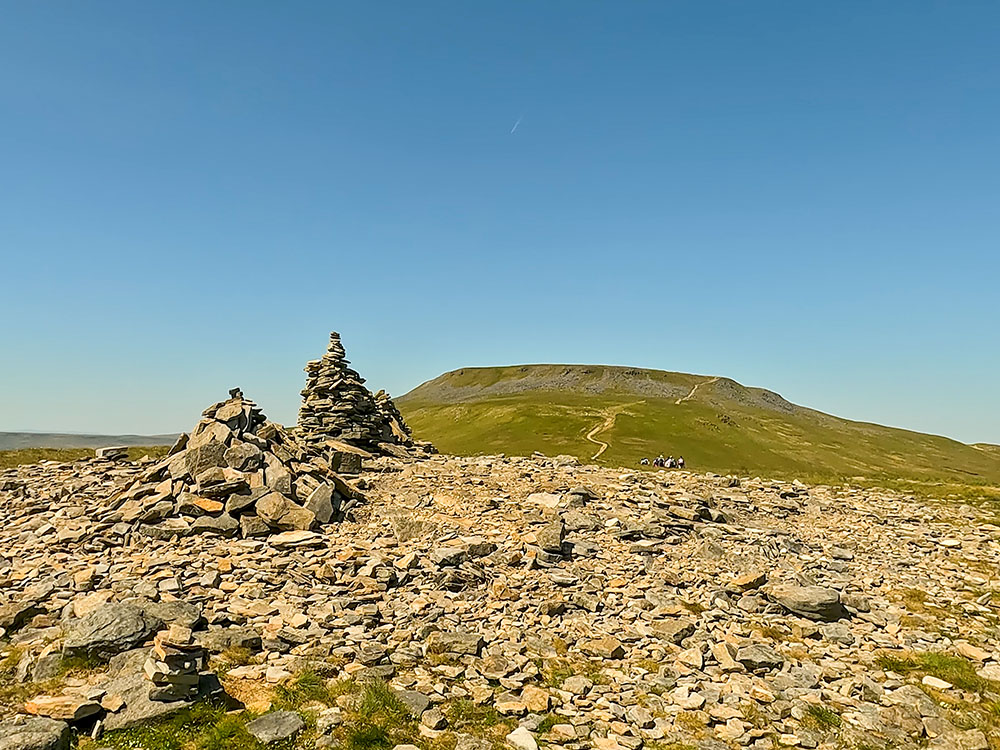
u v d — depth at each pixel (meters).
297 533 23.33
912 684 15.77
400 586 19.61
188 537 22.39
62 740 10.23
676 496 33.22
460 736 11.75
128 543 22.00
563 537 25.34
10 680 12.71
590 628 18.12
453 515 27.36
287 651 14.61
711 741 12.59
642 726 12.98
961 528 34.47
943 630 19.70
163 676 11.64
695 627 18.53
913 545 30.48
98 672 12.94
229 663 13.72
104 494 28.12
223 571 19.38
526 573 21.61
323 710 11.98
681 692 14.60
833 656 17.41
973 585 24.69
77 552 21.08
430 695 13.24
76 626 14.29
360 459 35.00
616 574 22.59
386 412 50.16
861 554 28.58
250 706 12.04
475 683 14.17
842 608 20.39
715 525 29.52
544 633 17.48
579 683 14.59
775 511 35.28
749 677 15.73
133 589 17.00
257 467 27.23
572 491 31.12
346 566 20.42
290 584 18.72
